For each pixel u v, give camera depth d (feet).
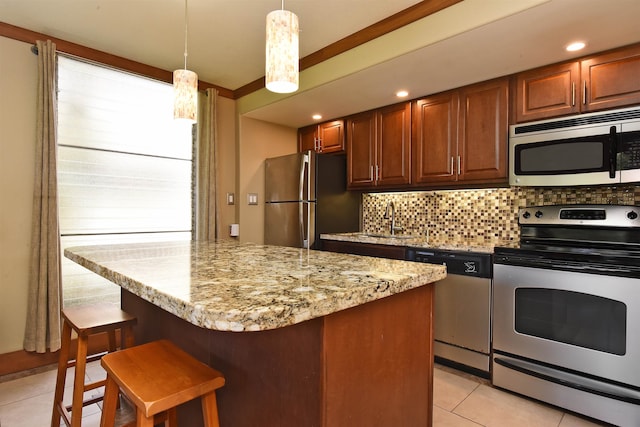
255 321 2.38
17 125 7.98
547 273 6.54
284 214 11.86
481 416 6.25
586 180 6.82
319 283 3.30
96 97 9.22
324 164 11.27
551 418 6.21
